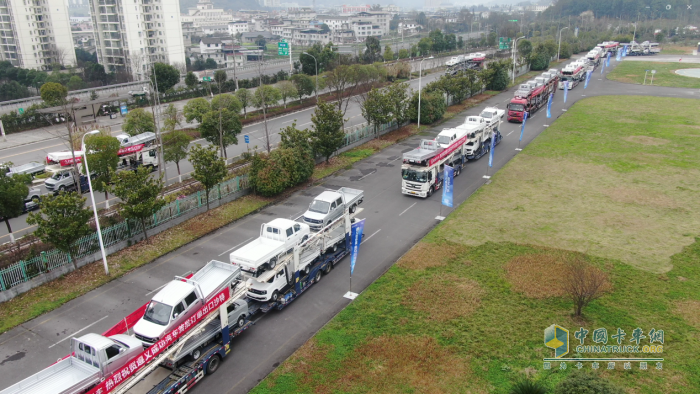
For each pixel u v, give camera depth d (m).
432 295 24.80
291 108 71.94
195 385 19.06
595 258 28.25
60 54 116.94
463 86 72.62
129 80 100.12
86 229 27.45
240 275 22.48
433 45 133.00
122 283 27.39
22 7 113.81
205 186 35.25
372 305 24.16
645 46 141.00
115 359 16.52
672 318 22.38
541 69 110.12
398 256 29.55
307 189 41.47
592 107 71.75
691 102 74.00
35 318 24.22
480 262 28.11
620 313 22.84
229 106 58.56
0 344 22.23
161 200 31.55
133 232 31.81
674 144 52.16
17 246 28.81
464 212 35.91
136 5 110.06
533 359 19.88
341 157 49.62
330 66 90.88
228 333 20.59
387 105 53.41
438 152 39.41
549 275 26.39
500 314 23.00
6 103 68.44
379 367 19.72
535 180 42.34
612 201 37.22
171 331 17.92
